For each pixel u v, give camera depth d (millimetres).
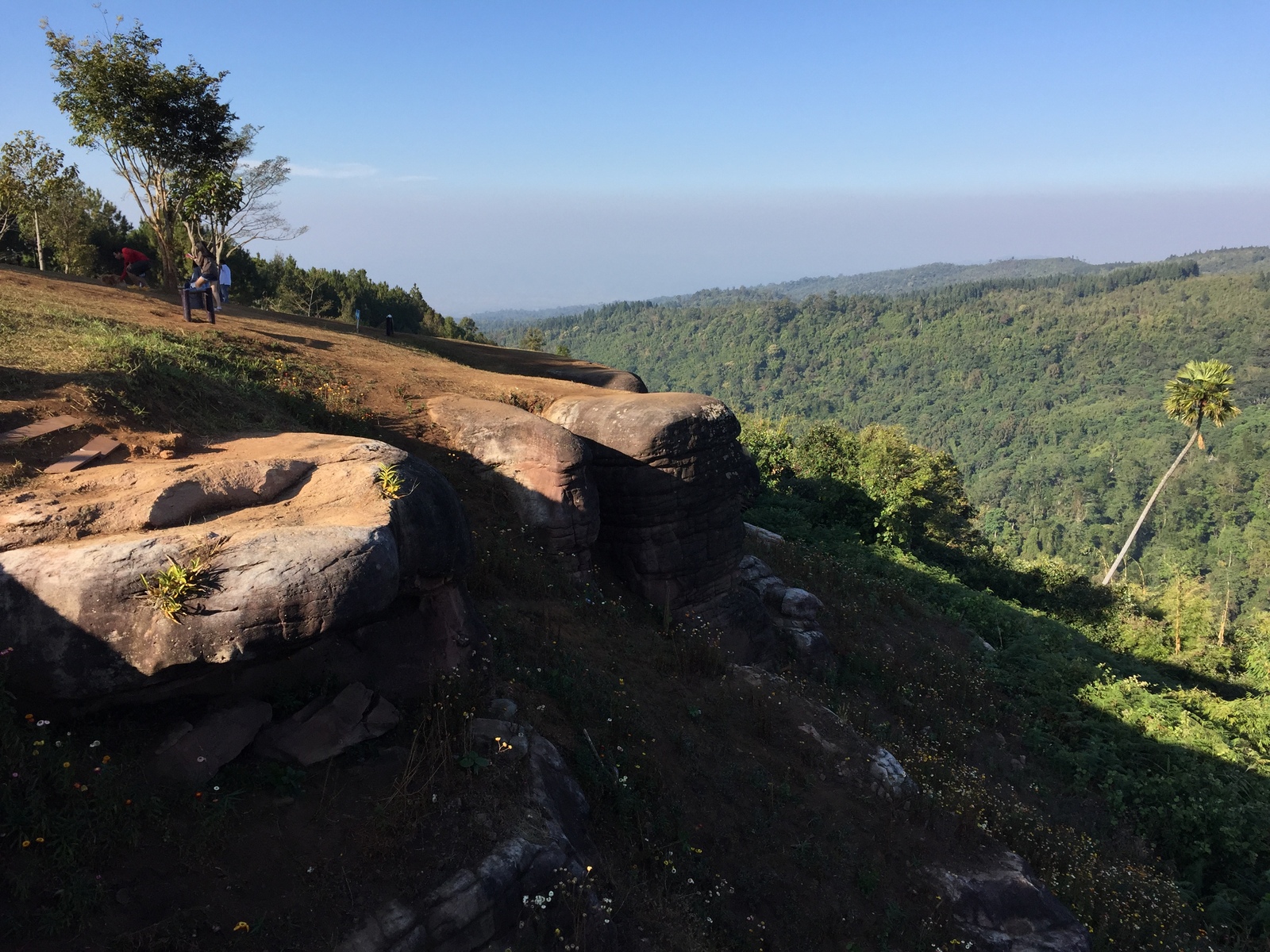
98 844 4371
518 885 5152
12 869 4074
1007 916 8062
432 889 4859
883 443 28500
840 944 7031
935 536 29125
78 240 34500
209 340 12523
